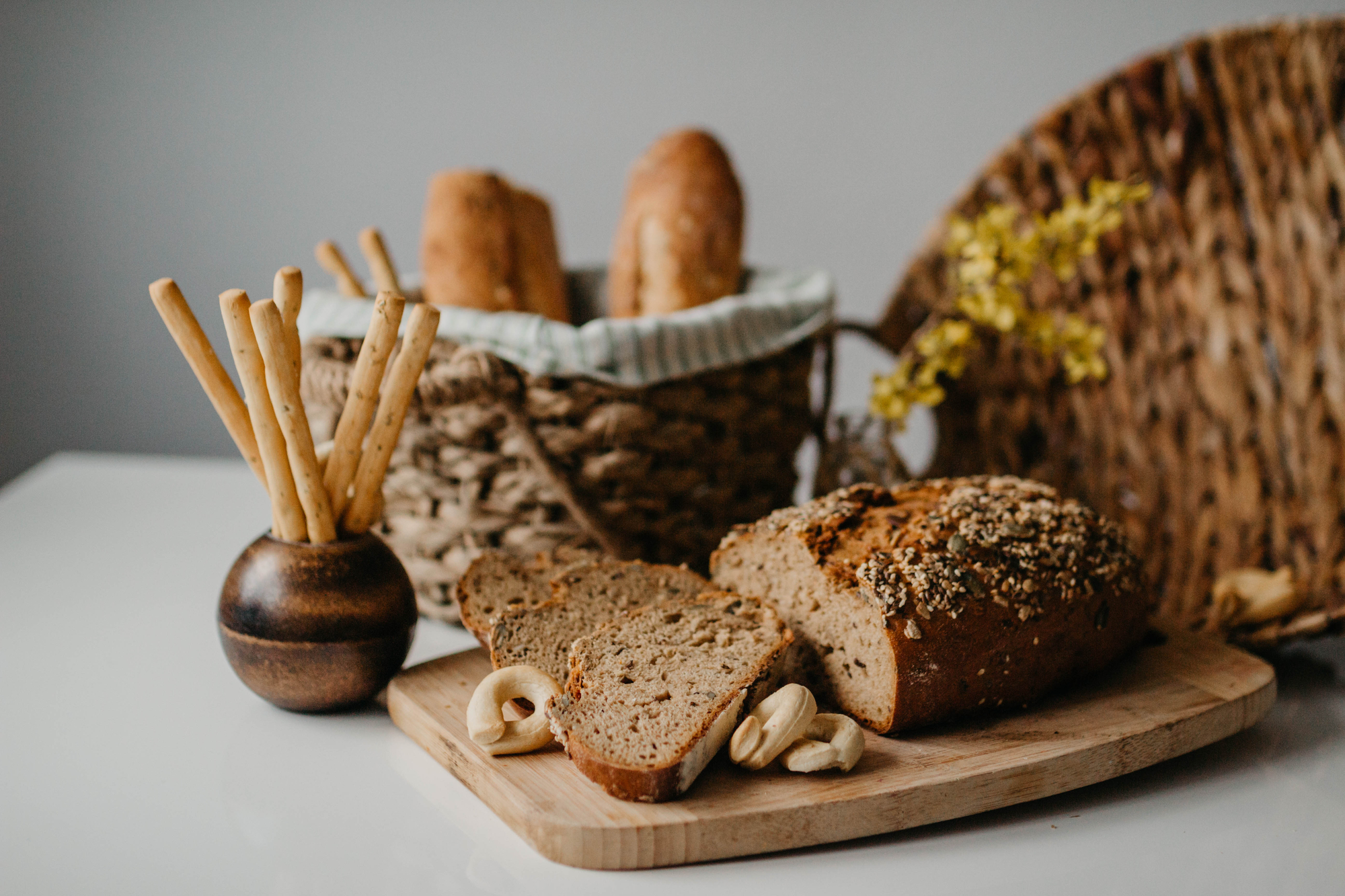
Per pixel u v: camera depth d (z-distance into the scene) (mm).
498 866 597
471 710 632
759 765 617
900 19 1093
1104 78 903
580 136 1187
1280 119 879
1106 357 916
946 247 862
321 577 656
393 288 763
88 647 771
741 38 1134
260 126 1216
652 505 757
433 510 758
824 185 1164
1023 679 670
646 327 725
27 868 589
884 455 839
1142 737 651
